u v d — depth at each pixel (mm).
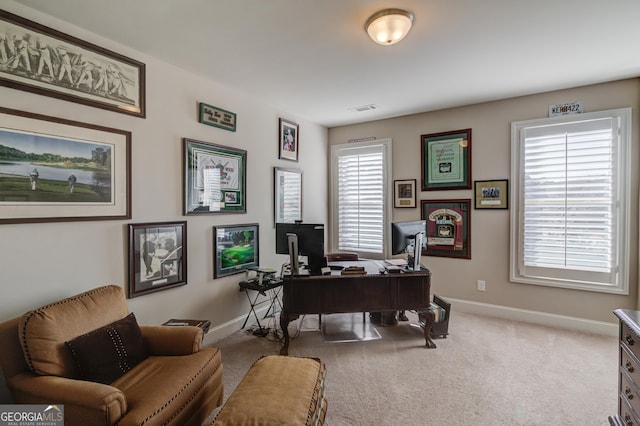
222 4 1860
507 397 2160
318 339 3139
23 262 1871
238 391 1567
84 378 1585
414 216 4242
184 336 1982
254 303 3602
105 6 1873
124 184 2365
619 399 1730
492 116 3695
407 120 4270
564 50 2453
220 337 3166
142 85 2475
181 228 2783
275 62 2660
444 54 2521
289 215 4105
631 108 3010
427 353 2811
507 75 2943
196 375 1755
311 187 4562
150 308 2559
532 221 3508
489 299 3770
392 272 2902
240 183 3391
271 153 3826
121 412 1377
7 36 1795
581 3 1860
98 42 2209
